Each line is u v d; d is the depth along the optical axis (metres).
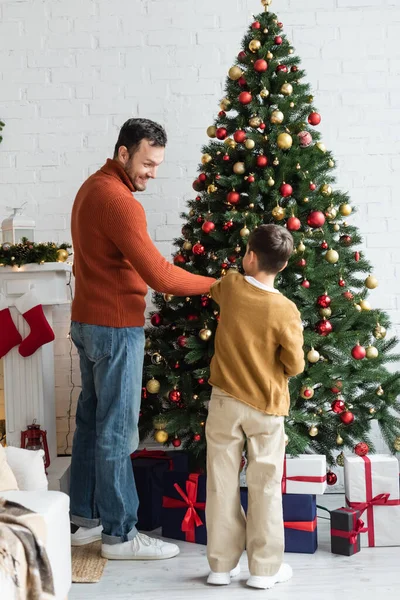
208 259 2.81
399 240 3.52
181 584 2.34
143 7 3.51
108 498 2.54
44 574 1.70
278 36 2.81
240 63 2.84
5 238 3.34
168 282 2.39
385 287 3.52
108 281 2.48
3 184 3.56
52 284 3.24
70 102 3.54
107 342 2.49
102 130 3.54
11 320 3.22
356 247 3.52
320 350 2.72
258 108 2.72
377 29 3.50
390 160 3.52
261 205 2.75
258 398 2.29
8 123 3.55
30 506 1.82
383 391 2.83
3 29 3.53
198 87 3.52
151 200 3.53
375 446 3.53
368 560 2.53
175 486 2.75
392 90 3.51
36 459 2.12
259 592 2.26
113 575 2.43
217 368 2.35
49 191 3.56
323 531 2.85
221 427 2.33
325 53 3.50
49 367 3.40
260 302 2.28
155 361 2.81
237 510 2.35
